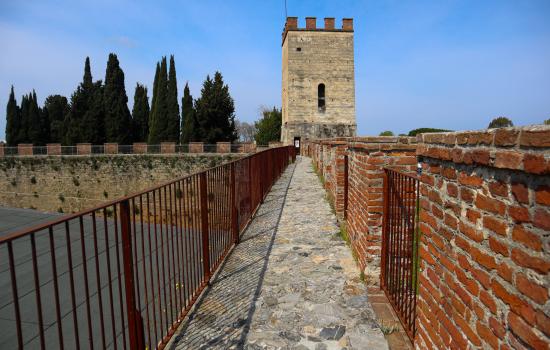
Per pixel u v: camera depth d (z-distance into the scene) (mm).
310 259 5453
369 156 4348
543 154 1334
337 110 36594
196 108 37844
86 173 29719
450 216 2238
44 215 24062
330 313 3879
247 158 7594
